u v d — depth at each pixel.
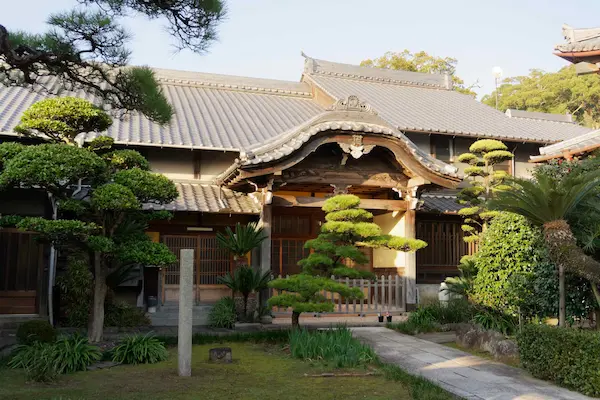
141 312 14.23
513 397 7.65
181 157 17.03
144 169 12.05
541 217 8.80
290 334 11.18
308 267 11.61
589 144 12.81
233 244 14.37
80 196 14.28
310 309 10.77
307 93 24.58
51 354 8.84
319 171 15.41
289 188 17.56
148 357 9.74
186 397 7.31
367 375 8.82
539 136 20.88
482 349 10.85
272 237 17.67
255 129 18.84
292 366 9.45
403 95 24.89
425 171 15.27
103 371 8.94
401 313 15.47
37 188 13.36
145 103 7.90
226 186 16.11
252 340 12.02
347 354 9.66
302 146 14.23
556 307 10.48
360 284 15.39
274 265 17.59
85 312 13.64
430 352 10.81
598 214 9.05
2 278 13.83
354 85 25.00
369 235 11.16
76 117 10.93
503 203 9.05
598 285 9.62
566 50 11.48
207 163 17.23
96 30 7.10
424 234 17.92
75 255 13.91
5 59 6.98
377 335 12.84
